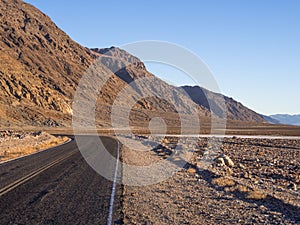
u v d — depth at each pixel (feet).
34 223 30.71
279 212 38.22
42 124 357.20
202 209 39.34
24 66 506.07
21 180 52.54
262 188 51.39
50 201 39.14
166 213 36.78
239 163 80.69
